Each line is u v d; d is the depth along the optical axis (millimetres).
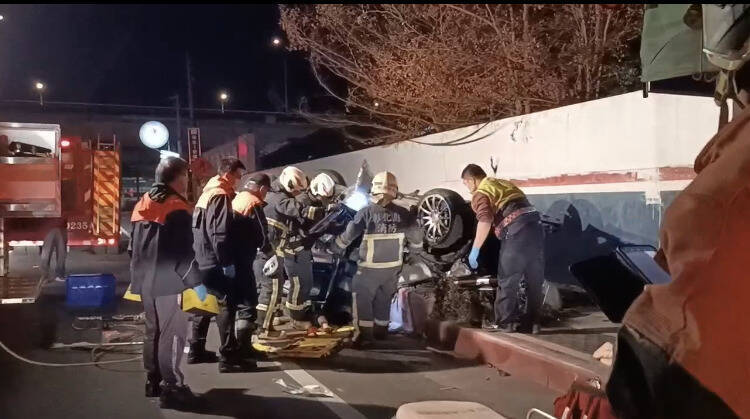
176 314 5520
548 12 11516
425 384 6270
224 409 5555
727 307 1208
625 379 1274
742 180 1239
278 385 6258
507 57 11148
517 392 5941
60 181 10734
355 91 14133
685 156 6852
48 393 6066
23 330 8750
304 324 8086
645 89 2920
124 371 6797
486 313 7508
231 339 6676
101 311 10031
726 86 1567
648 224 7215
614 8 10727
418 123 13547
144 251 5422
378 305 7852
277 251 7590
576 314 7820
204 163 15391
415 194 8586
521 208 6992
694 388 1195
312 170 15227
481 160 9812
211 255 6438
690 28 1940
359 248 8336
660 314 1265
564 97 11367
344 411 5496
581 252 8109
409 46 11906
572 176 8227
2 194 10375
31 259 14414
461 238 7754
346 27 12398
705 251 1233
